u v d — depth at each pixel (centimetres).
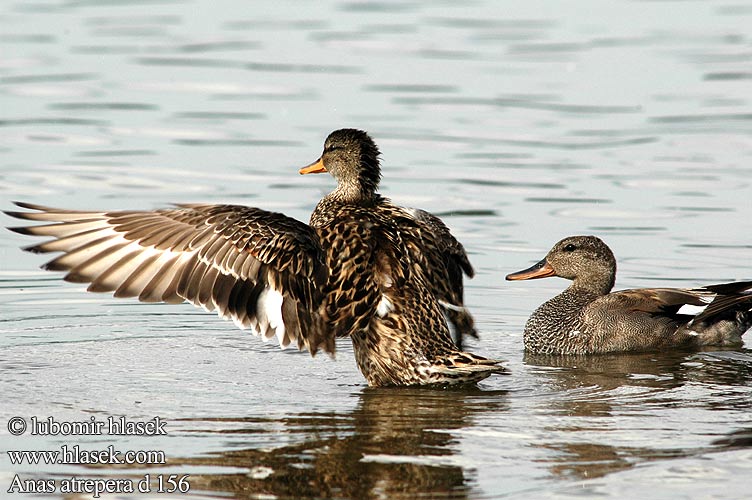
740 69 2625
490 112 2322
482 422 976
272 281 979
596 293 1414
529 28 3028
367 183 1195
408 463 870
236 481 835
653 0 3381
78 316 1362
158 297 928
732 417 993
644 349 1328
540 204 1806
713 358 1286
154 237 944
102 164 1975
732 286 1330
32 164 1967
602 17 3161
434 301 1079
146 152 2056
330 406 1026
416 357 1053
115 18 3114
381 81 2533
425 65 2664
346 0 3378
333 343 1012
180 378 1123
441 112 2320
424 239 1120
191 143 2116
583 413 1008
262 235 975
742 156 2052
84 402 1030
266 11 3219
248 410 1010
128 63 2666
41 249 910
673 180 1927
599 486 823
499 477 841
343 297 1030
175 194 1816
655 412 1012
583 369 1220
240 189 1853
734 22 3088
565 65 2670
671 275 1508
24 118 2252
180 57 2723
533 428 959
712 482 828
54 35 2912
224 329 1334
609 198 1836
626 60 2719
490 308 1450
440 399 1055
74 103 2359
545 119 2278
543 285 1559
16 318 1341
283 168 1978
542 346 1315
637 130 2209
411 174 1948
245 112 2308
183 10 3222
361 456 886
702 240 1645
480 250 1614
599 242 1423
